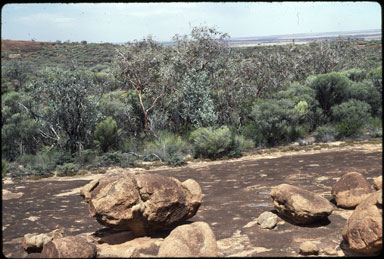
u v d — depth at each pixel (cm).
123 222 478
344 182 639
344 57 2912
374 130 1698
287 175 952
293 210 536
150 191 491
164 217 498
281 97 1881
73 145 1479
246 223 560
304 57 2641
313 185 811
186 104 1684
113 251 455
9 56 3884
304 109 1747
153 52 1691
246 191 799
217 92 1848
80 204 753
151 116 1688
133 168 1275
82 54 4278
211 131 1490
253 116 1694
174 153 1400
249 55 2092
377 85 1906
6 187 984
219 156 1415
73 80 1530
